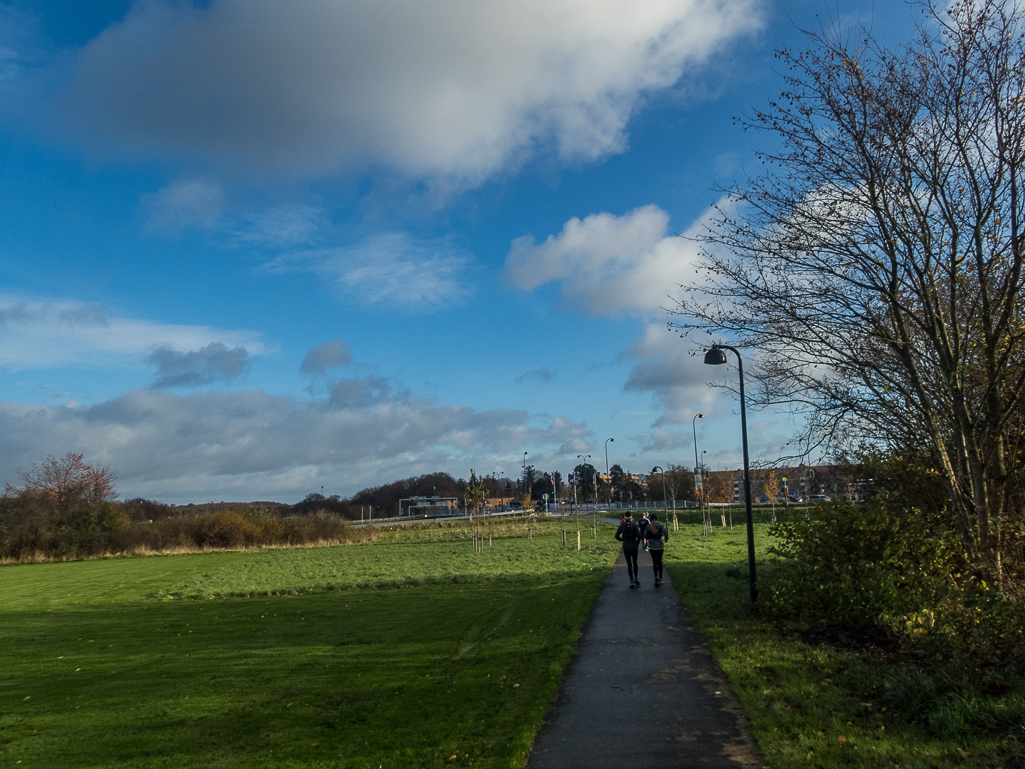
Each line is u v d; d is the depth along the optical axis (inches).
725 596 547.2
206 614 778.2
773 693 288.0
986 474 390.0
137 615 807.7
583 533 1812.3
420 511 5265.8
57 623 774.5
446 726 296.7
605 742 249.8
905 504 470.3
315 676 431.2
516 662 402.6
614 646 411.5
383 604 740.7
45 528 1796.3
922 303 402.6
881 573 384.5
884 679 290.0
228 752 300.2
